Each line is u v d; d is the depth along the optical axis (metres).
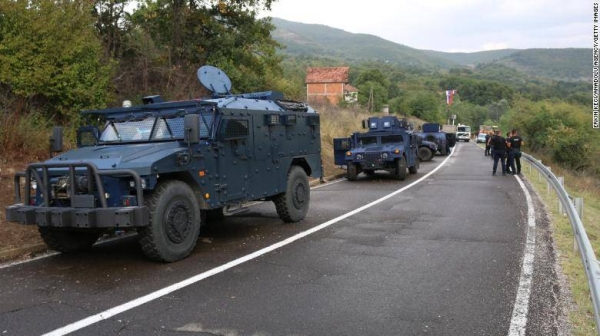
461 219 9.06
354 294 4.95
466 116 108.81
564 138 35.62
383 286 5.19
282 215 8.77
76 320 4.35
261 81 21.92
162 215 6.02
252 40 21.02
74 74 11.87
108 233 7.98
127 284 5.35
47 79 11.25
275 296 4.91
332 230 8.19
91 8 13.73
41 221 5.81
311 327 4.14
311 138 9.56
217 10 20.19
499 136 18.03
